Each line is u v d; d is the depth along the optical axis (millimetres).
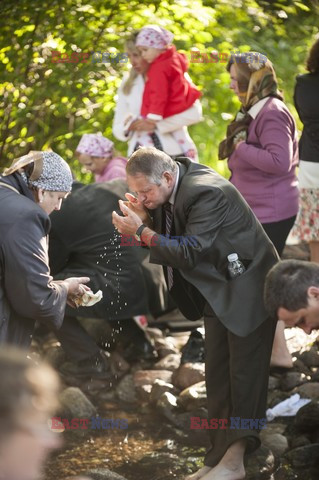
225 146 5059
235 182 5094
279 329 4992
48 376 1532
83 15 6586
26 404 1490
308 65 5250
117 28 6965
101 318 5207
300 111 5309
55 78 6805
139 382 5246
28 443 1506
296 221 5523
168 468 4250
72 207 5211
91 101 7449
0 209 3557
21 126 7215
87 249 5227
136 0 6719
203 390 4875
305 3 8578
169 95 5996
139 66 6012
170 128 6051
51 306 3633
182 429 4680
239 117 5000
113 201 5320
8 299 3619
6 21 6398
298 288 3188
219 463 3947
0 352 1555
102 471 3914
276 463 4207
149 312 5562
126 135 6141
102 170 6297
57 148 7832
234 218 3775
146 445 4535
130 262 5277
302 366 5094
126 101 6164
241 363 3881
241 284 3775
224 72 8234
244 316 3760
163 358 5570
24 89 6816
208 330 4020
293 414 4664
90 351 5285
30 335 3793
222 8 7660
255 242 3846
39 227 3611
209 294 3771
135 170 3693
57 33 6684
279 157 4793
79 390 4973
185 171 3848
